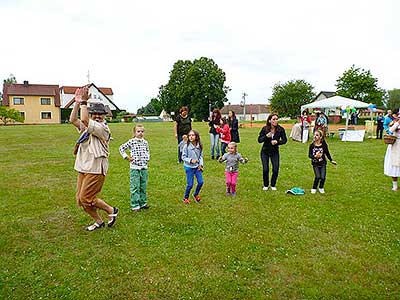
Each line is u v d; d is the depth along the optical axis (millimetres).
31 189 8023
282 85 65812
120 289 3707
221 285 3783
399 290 3697
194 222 5750
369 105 21844
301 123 20438
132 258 4414
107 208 5438
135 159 6297
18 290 3680
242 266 4207
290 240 4992
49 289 3705
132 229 5418
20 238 5059
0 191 7793
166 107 74250
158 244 4844
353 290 3682
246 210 6430
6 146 17266
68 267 4180
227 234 5219
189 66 71375
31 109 62844
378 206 6715
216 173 10062
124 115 72812
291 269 4137
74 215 6098
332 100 22562
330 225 5621
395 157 7852
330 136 23125
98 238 5055
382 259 4395
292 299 3535
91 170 5113
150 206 6672
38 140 20812
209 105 68688
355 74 53500
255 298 3549
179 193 7703
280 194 7629
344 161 12422
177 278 3926
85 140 5168
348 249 4691
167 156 13688
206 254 4527
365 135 24609
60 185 8469
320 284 3803
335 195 7535
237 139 13102
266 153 8031
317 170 7656
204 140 21422
